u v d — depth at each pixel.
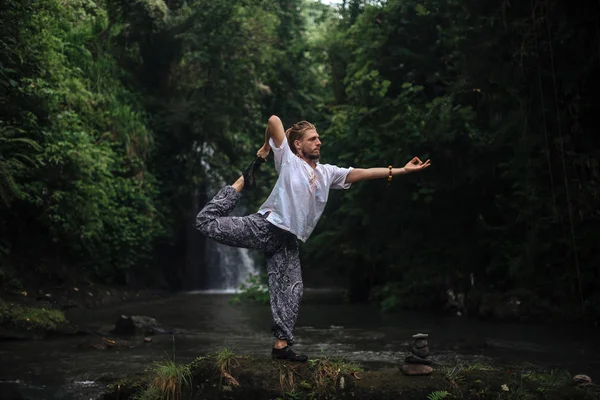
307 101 27.00
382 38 16.39
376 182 14.61
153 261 21.92
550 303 11.93
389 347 8.62
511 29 11.82
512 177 12.86
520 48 11.94
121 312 13.92
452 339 9.31
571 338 9.26
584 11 11.03
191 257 23.72
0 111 12.84
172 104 23.44
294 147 4.50
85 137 14.95
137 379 5.09
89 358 7.59
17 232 14.52
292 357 4.65
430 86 16.39
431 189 13.67
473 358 7.47
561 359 7.38
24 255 14.60
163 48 22.52
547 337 9.39
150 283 21.41
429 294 14.75
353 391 4.41
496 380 4.61
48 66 14.04
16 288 13.36
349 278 18.67
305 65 27.11
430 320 12.33
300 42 27.16
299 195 4.34
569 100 11.69
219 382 4.52
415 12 16.08
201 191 23.89
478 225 13.99
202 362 4.70
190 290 23.55
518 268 12.39
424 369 4.56
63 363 7.25
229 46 22.88
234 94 23.42
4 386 5.99
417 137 13.57
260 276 20.00
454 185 13.67
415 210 14.62
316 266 20.66
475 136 13.34
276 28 27.36
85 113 17.50
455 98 14.21
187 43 22.17
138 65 22.78
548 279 12.23
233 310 15.01
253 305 16.59
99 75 18.64
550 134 11.81
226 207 4.41
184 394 4.64
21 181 13.55
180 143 22.84
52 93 13.41
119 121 19.00
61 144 13.70
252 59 23.77
